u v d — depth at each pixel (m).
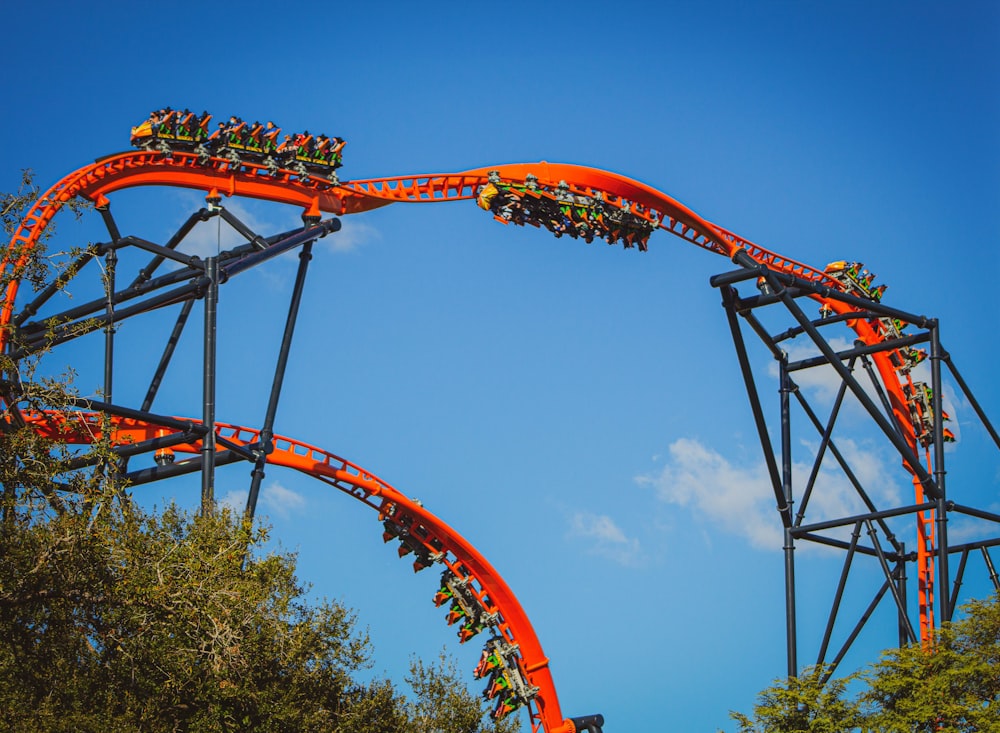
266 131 51.00
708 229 52.19
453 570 56.31
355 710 41.94
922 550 57.25
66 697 31.88
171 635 32.94
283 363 51.38
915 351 59.56
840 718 44.88
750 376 50.62
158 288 48.59
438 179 54.12
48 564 29.88
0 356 32.84
